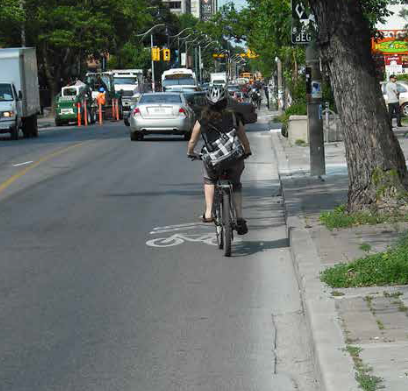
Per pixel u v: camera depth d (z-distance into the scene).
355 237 10.77
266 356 6.82
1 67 40.38
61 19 70.44
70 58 75.06
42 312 8.39
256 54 62.41
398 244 9.47
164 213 14.97
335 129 28.73
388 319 6.90
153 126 34.19
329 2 11.80
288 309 8.33
